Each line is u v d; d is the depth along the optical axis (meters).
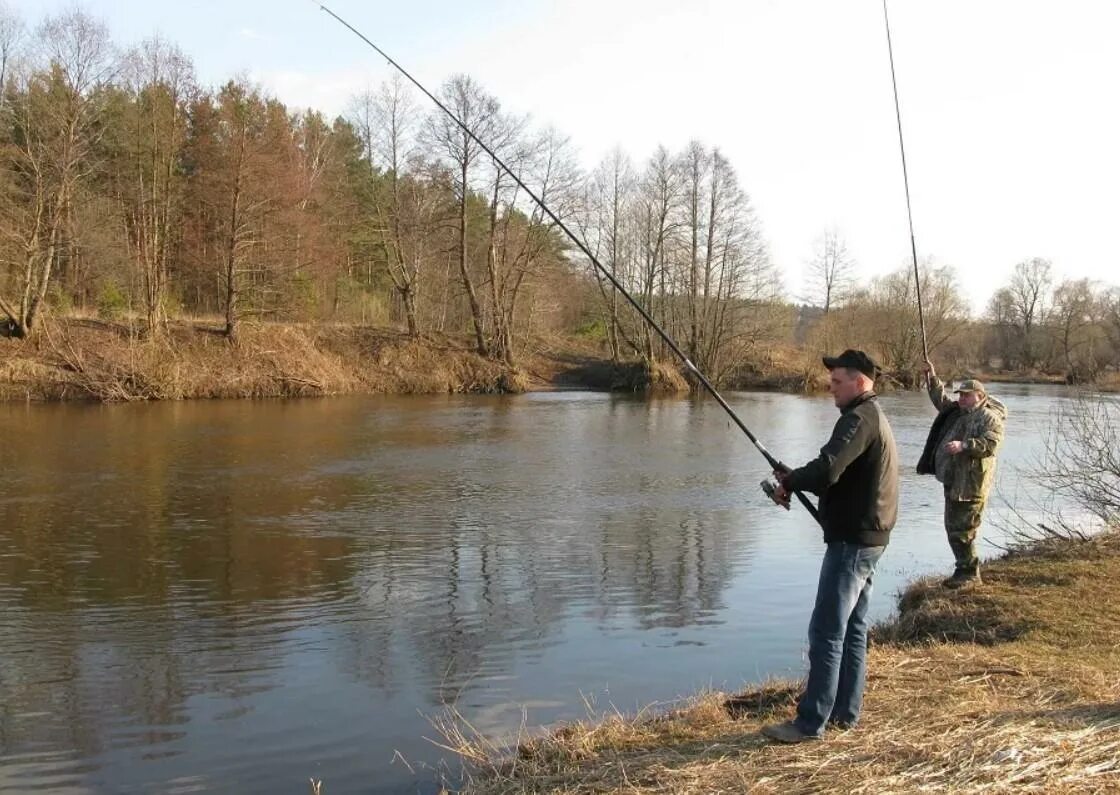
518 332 41.19
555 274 40.88
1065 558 7.40
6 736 5.04
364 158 45.00
